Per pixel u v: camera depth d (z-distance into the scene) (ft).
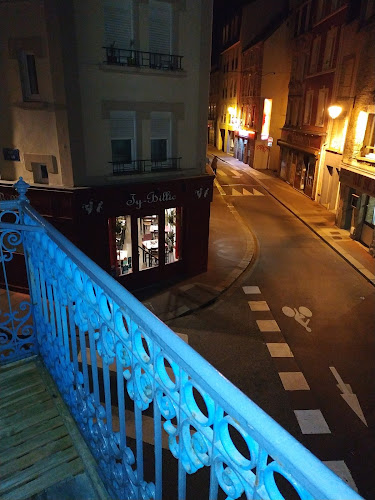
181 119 41.70
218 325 37.96
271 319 39.34
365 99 59.36
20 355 13.41
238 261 53.62
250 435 3.69
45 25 32.78
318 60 81.82
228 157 146.20
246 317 39.55
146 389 6.15
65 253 8.45
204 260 49.32
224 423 4.22
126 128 39.22
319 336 36.63
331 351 34.42
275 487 3.69
